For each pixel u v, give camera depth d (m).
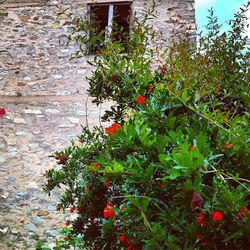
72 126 5.60
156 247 2.17
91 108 5.83
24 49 6.63
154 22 6.62
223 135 2.43
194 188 2.05
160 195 2.34
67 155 3.53
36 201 4.73
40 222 4.53
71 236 3.89
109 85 3.40
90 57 6.43
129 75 3.31
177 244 2.11
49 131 5.55
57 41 6.67
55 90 6.11
